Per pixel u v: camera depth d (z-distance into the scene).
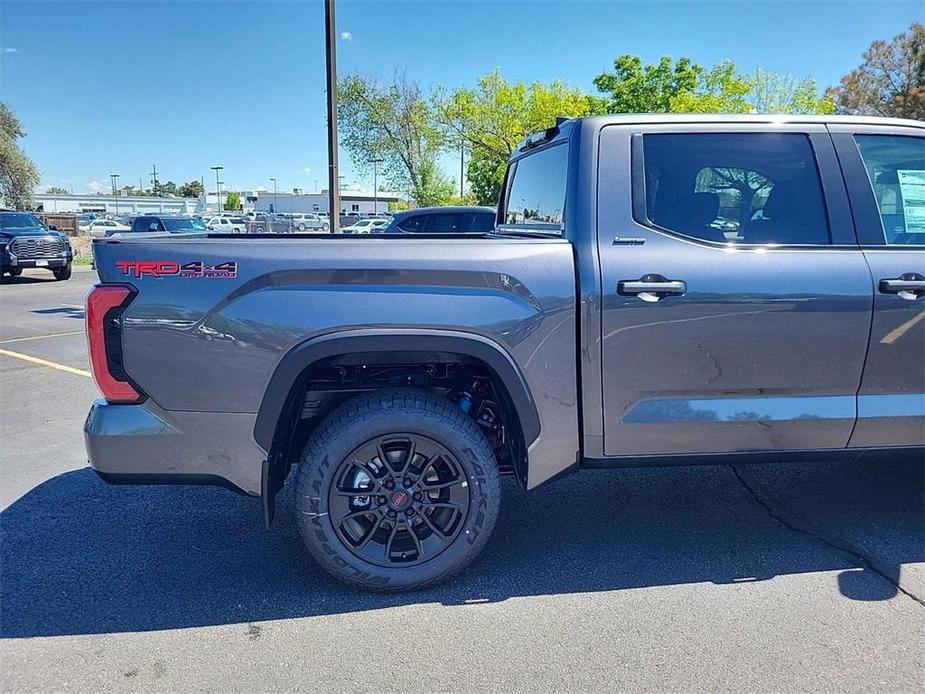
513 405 3.04
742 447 3.20
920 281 3.16
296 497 2.96
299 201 77.25
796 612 2.93
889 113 40.06
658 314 3.00
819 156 3.25
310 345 2.80
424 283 2.86
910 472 4.52
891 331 3.17
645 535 3.69
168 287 2.77
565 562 3.40
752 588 3.13
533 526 3.81
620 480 4.46
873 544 3.55
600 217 3.06
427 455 3.01
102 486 4.43
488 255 2.91
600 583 3.20
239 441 2.85
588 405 3.04
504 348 2.91
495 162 29.00
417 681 2.52
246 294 2.79
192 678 2.55
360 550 3.03
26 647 2.74
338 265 2.82
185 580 3.25
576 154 3.15
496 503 3.06
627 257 3.01
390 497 3.00
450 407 3.03
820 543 3.57
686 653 2.66
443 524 3.11
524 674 2.55
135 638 2.79
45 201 91.56
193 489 4.38
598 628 2.83
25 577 3.28
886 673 2.53
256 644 2.75
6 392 6.88
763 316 3.06
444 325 2.85
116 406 2.82
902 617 2.88
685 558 3.43
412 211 11.09
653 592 3.11
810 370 3.15
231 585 3.21
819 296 3.09
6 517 3.96
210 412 2.82
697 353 3.06
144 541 3.66
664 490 4.30
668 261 3.03
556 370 2.98
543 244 2.99
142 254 2.77
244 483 2.88
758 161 3.21
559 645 2.72
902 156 3.34
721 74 27.91
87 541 3.66
